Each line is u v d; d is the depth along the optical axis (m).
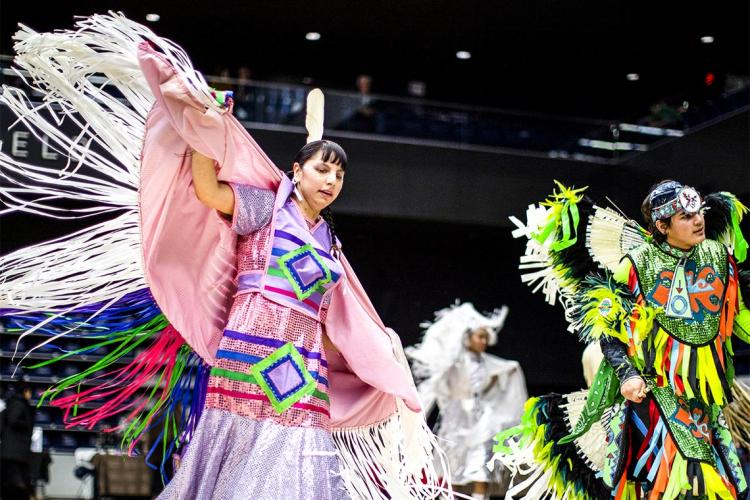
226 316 3.53
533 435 4.15
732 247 4.12
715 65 14.02
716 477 3.87
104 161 3.40
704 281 3.99
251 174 3.46
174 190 3.34
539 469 4.15
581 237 4.18
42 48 3.24
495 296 14.08
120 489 9.42
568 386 14.24
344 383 3.76
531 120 12.56
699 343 3.96
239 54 13.92
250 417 3.28
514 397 9.20
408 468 3.74
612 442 4.02
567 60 14.30
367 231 12.95
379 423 3.76
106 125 3.36
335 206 11.90
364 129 12.07
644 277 4.01
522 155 12.45
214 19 12.88
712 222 4.16
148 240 3.34
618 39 13.50
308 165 3.51
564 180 12.48
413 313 13.70
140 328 3.62
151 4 12.38
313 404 3.35
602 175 12.55
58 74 3.28
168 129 3.29
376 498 3.70
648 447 3.95
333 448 3.37
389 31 13.40
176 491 3.25
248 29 13.25
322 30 13.33
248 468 3.20
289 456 3.23
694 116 11.78
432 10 12.68
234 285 3.53
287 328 3.35
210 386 3.34
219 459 3.26
